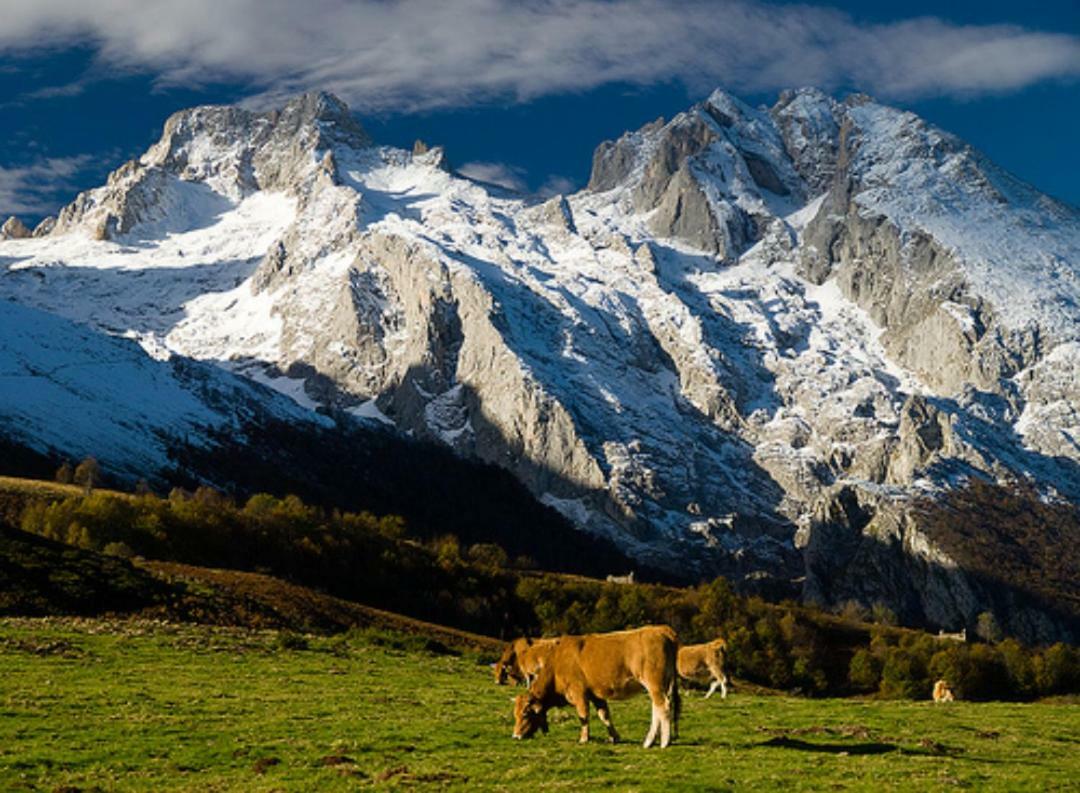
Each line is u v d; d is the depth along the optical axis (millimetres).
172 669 58062
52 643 62594
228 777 34375
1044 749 41812
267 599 93688
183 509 162250
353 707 47344
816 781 31969
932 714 50781
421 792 31812
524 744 37625
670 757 34531
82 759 36438
